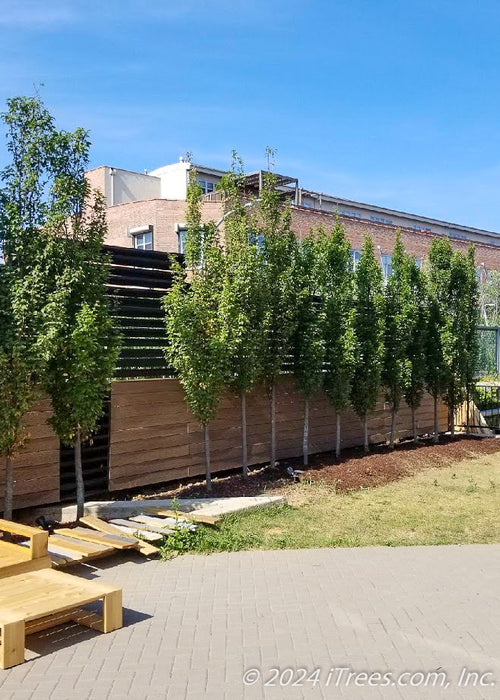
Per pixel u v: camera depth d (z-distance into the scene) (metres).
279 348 11.17
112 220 35.22
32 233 7.50
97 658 4.54
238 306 10.05
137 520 7.82
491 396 18.92
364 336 13.10
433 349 15.09
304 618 5.24
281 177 37.97
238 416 11.19
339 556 6.95
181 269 9.93
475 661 4.50
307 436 11.95
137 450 9.59
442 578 6.24
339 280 12.41
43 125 7.62
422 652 4.64
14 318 7.24
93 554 6.48
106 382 8.12
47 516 8.20
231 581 6.14
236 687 4.12
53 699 3.97
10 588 5.04
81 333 7.42
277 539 7.50
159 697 4.00
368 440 14.24
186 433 10.30
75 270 7.56
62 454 8.71
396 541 7.53
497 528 8.20
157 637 4.89
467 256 15.84
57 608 4.63
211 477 10.80
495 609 5.46
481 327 20.02
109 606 4.98
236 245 10.41
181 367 9.59
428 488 10.53
